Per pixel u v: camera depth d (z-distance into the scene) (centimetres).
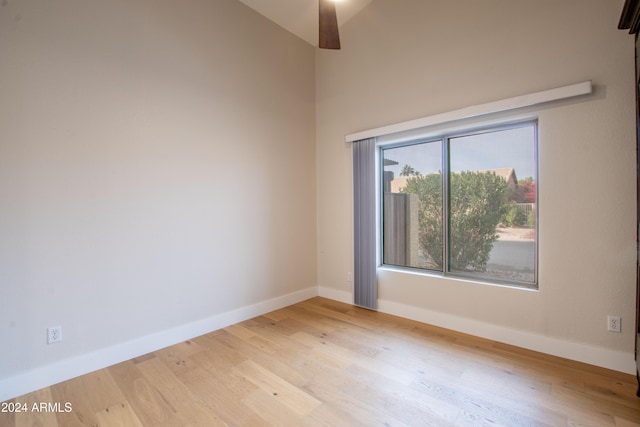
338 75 390
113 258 241
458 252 308
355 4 354
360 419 175
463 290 290
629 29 194
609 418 172
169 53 273
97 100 232
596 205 223
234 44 324
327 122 405
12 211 199
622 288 216
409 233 344
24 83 202
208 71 301
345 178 386
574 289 233
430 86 304
